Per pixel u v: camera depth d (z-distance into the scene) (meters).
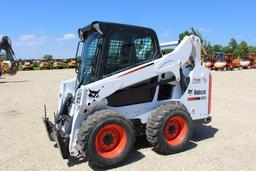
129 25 4.81
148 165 4.50
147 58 4.98
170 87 5.34
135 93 4.92
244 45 67.62
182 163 4.55
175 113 4.88
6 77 25.72
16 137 6.22
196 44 5.44
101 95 4.40
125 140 4.48
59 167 4.53
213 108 9.05
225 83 17.23
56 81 20.91
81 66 5.32
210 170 4.27
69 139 4.40
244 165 4.45
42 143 5.78
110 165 4.36
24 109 9.57
